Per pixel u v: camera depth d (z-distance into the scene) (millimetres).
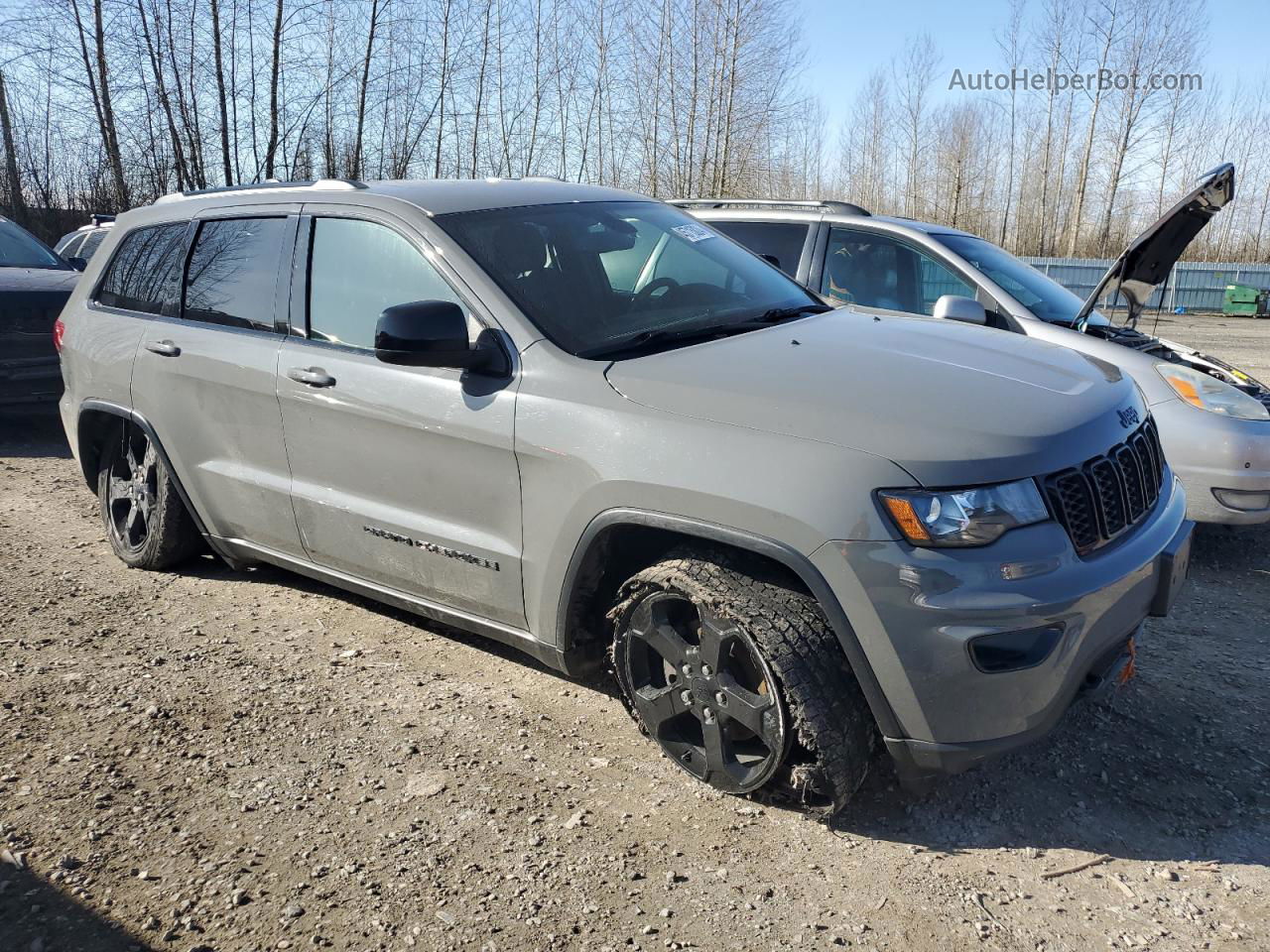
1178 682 3764
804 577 2605
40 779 3051
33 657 3885
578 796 2986
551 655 3266
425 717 3451
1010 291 5496
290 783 3043
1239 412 4832
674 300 3631
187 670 3791
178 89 19031
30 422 8539
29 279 7629
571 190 4090
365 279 3664
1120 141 45250
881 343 3299
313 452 3783
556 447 3012
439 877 2623
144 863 2676
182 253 4441
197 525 4523
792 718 2697
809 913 2498
